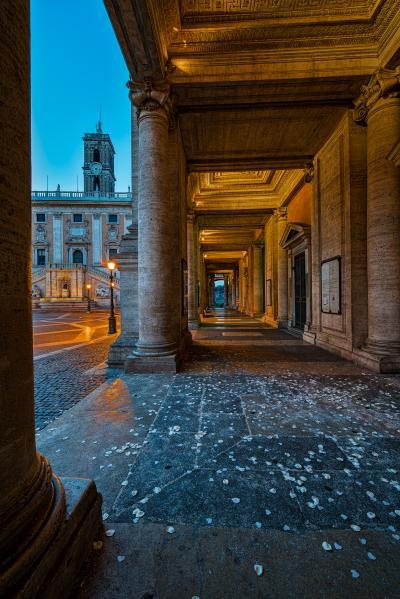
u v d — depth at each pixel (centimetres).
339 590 155
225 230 2203
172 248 788
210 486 243
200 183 1496
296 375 593
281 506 219
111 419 381
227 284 5244
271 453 295
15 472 139
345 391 490
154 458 287
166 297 654
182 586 157
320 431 343
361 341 721
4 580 114
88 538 176
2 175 133
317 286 975
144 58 589
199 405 430
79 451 301
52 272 4394
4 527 127
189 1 581
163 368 616
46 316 2906
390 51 608
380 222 643
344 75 652
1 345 132
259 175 1461
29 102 156
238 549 180
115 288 4509
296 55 657
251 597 151
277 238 1589
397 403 434
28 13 156
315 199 991
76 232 4912
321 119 829
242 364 695
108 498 229
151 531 195
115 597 151
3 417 133
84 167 5828
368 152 682
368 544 184
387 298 633
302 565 170
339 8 591
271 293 1806
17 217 141
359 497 229
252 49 659
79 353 938
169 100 673
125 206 4966
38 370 700
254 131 901
